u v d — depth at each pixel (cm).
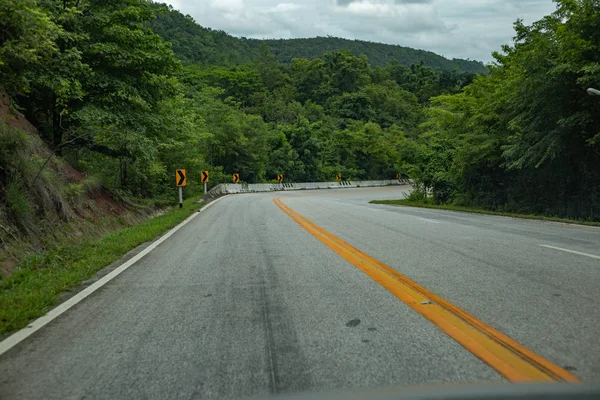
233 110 7169
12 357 418
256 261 902
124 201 1977
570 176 2269
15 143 1142
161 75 1900
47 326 512
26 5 838
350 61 14412
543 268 766
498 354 392
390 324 487
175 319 529
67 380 365
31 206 1106
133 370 382
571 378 339
